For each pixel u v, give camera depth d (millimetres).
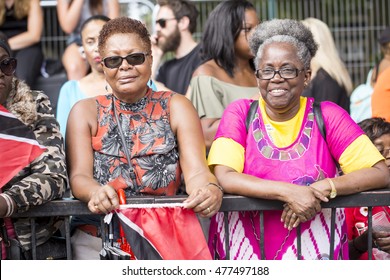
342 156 3859
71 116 3951
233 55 5652
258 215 3896
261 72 3803
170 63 7312
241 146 3904
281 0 10281
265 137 3877
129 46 3799
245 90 5617
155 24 7516
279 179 3822
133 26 3846
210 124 5473
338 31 10281
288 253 3859
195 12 7359
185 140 3887
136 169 3848
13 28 7855
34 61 7824
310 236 3861
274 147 3854
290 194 3684
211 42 5688
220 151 3896
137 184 3844
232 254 3943
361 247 4352
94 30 5891
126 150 3855
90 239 4066
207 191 3652
